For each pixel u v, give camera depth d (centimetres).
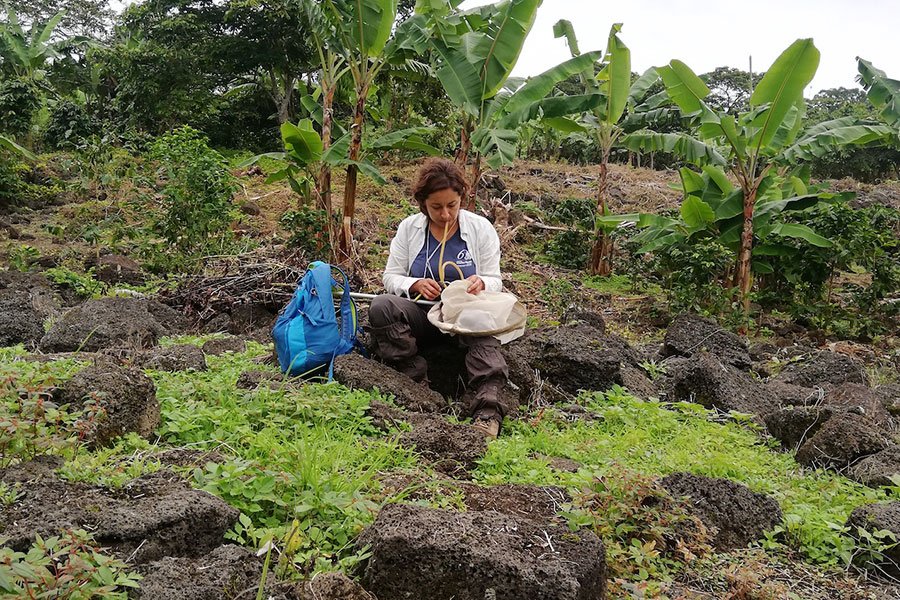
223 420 386
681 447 456
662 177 2184
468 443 394
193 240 1027
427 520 275
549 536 283
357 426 404
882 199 2088
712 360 584
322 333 483
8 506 270
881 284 1015
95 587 221
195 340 639
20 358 486
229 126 2561
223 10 2455
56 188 1487
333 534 292
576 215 1478
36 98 1869
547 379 557
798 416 497
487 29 966
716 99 3070
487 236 509
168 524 266
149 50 2366
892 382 724
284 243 1066
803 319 1069
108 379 362
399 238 518
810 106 2422
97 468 305
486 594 257
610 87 1205
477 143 949
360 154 1000
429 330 509
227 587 243
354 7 918
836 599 313
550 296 1055
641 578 299
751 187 1059
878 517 347
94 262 1009
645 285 1291
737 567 313
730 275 1156
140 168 1516
